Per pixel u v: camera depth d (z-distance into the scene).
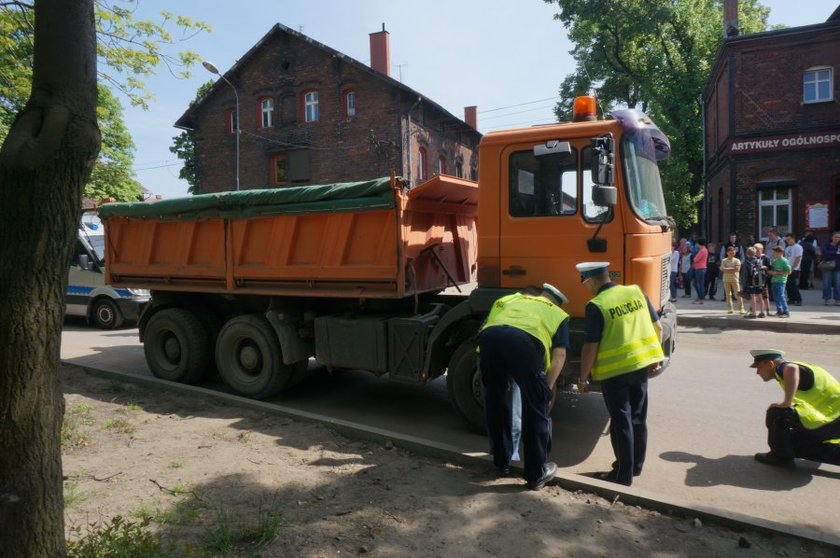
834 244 13.33
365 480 4.20
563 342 4.22
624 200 4.94
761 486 4.38
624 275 4.96
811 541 3.32
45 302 2.37
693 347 9.66
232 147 28.97
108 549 2.91
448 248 6.67
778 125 18.84
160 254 7.41
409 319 5.80
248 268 6.60
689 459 4.91
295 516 3.62
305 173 27.48
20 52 7.19
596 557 3.21
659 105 26.14
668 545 3.34
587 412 6.23
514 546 3.31
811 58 18.34
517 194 5.31
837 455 4.48
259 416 5.77
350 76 26.25
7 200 2.29
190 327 7.16
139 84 7.79
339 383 7.56
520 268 5.30
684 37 27.59
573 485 4.08
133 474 4.21
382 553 3.21
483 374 4.31
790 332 10.90
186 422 5.55
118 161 22.77
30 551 2.36
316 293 6.20
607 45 27.19
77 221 2.46
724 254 15.89
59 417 2.48
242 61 27.84
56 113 2.32
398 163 25.81
